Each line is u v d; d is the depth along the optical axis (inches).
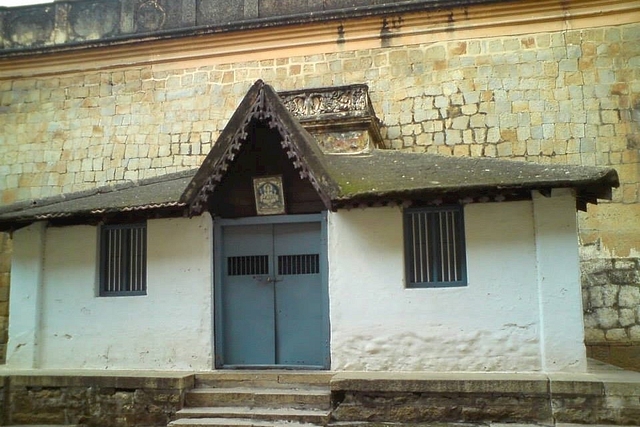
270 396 303.1
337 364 324.5
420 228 328.2
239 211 351.6
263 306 345.4
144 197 357.1
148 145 546.0
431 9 503.2
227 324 347.9
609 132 464.8
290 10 542.9
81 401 324.8
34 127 569.9
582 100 473.7
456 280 321.1
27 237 375.2
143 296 352.5
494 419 279.0
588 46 479.8
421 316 317.7
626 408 267.9
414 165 357.1
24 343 364.8
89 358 356.5
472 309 313.0
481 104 490.6
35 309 366.3
